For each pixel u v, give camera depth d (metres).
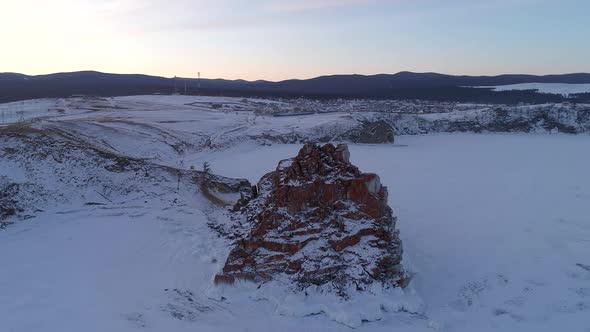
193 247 36.34
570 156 103.81
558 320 28.78
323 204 33.12
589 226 48.81
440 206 58.06
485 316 28.81
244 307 27.34
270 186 42.84
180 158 97.75
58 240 37.44
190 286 29.89
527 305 30.67
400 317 27.03
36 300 27.16
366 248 30.64
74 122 101.19
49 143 54.41
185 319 25.66
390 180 75.44
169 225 41.88
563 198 62.12
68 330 23.89
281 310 26.75
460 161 97.00
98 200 47.16
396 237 32.62
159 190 51.28
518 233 46.50
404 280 29.81
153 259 34.16
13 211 41.44
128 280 30.47
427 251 40.69
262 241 31.47
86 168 51.72
